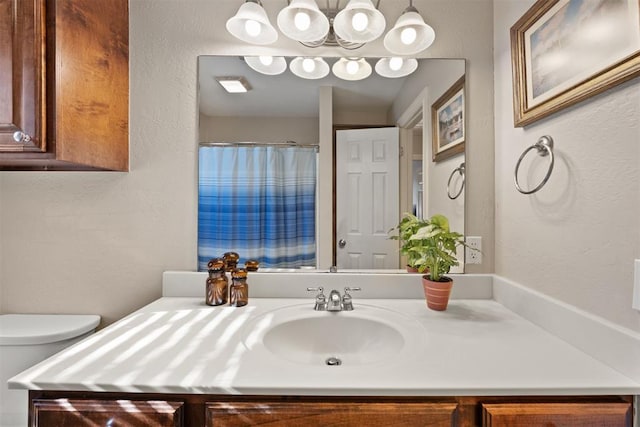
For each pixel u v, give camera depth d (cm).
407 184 139
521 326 103
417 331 100
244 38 123
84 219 135
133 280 136
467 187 136
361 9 113
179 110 136
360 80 138
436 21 136
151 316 110
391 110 139
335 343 113
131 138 135
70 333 118
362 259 138
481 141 136
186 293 133
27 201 134
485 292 133
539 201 104
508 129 124
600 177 80
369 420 71
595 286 82
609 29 75
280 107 139
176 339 92
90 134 112
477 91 136
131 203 135
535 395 70
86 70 110
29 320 129
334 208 140
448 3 136
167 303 125
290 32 116
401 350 90
